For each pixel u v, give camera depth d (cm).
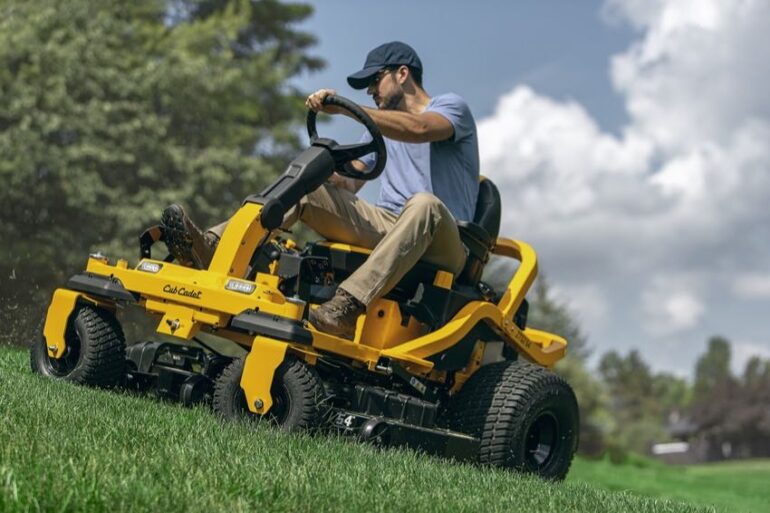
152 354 518
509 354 602
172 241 489
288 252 515
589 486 485
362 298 486
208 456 341
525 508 362
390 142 575
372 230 536
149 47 2770
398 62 566
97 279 495
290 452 379
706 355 17912
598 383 4238
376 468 384
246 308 454
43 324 511
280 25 3994
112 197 2331
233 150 2611
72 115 2406
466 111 557
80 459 307
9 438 319
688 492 1355
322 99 513
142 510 265
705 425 9612
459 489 375
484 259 565
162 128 2472
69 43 2475
